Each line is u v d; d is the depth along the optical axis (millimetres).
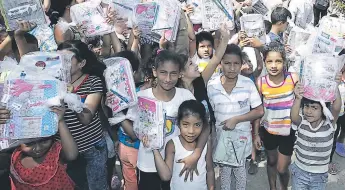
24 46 3445
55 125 2418
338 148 4887
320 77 3020
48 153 2543
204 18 3754
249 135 3559
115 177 4117
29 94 2379
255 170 4516
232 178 4371
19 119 2365
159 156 2863
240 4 5090
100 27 3758
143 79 3367
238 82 3490
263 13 5188
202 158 2996
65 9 4617
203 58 4188
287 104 3699
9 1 3238
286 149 3783
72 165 2988
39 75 2453
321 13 7949
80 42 3049
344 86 4168
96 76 3049
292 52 4348
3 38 3869
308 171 3279
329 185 4332
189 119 2824
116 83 2971
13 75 2420
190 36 4273
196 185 2982
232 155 3473
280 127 3746
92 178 3219
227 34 3580
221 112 3482
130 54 3496
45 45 3941
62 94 2436
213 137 3623
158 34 3799
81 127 2984
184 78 3299
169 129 3039
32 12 3322
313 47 3863
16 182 2527
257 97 3506
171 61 2932
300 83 3150
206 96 3395
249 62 4156
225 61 3408
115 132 3557
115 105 2979
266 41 4305
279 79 3734
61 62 2561
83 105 2656
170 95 3080
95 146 3137
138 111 2912
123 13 4082
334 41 3729
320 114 3113
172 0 3783
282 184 3969
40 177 2504
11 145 2443
